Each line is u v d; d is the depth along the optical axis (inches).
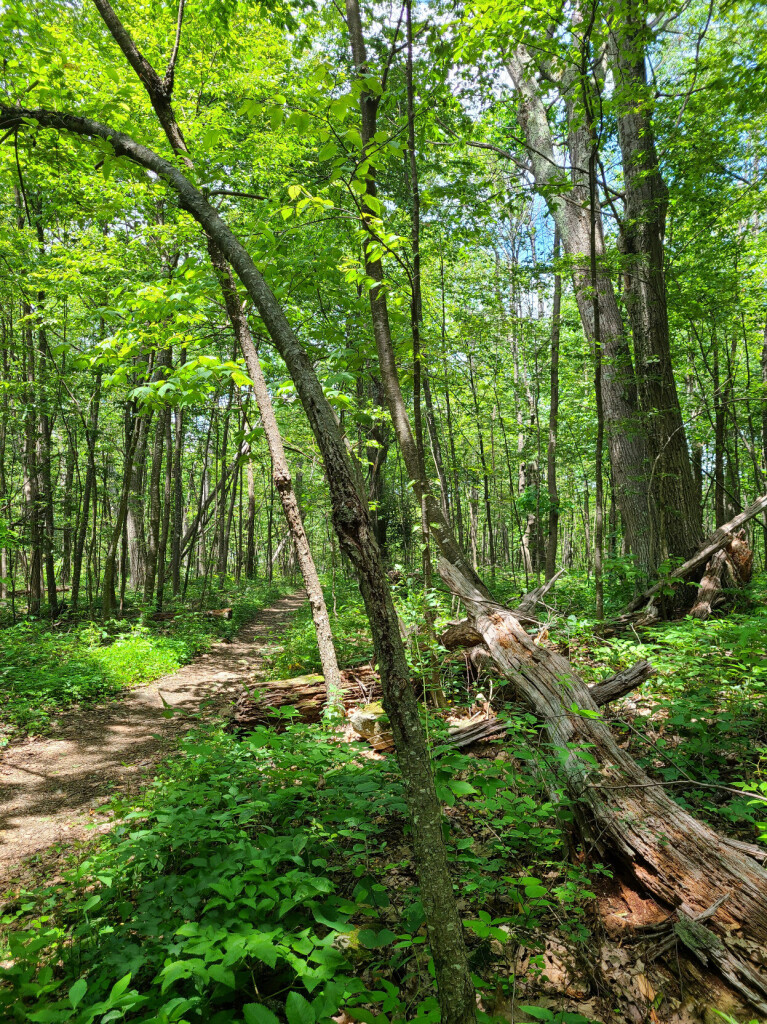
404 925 92.5
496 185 488.1
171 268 362.0
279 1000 83.3
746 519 274.8
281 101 89.7
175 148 152.3
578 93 233.3
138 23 320.5
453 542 241.9
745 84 240.1
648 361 293.9
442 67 219.3
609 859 110.6
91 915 100.3
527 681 147.6
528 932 94.9
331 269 220.5
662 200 290.0
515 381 597.6
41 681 289.6
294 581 1159.0
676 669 181.9
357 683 226.7
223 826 107.0
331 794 117.7
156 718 258.1
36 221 402.6
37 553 535.5
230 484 879.7
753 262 408.5
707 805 121.3
